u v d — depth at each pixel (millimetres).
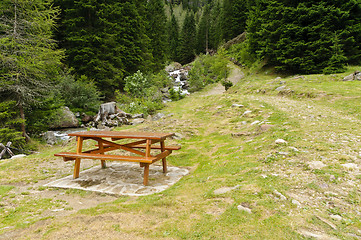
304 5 20297
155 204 3107
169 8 123750
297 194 3043
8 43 10875
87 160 6949
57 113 15133
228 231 2299
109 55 25516
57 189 4383
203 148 7168
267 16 25469
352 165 3691
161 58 46344
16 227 2748
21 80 11680
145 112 17953
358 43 19391
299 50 20000
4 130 10141
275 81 18031
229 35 54125
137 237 2336
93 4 24891
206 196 3205
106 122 15500
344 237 2139
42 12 12570
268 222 2389
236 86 23125
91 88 20594
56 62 13094
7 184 4832
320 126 6281
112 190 4156
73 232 2500
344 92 10781
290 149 4730
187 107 17641
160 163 6180
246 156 5078
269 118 8438
